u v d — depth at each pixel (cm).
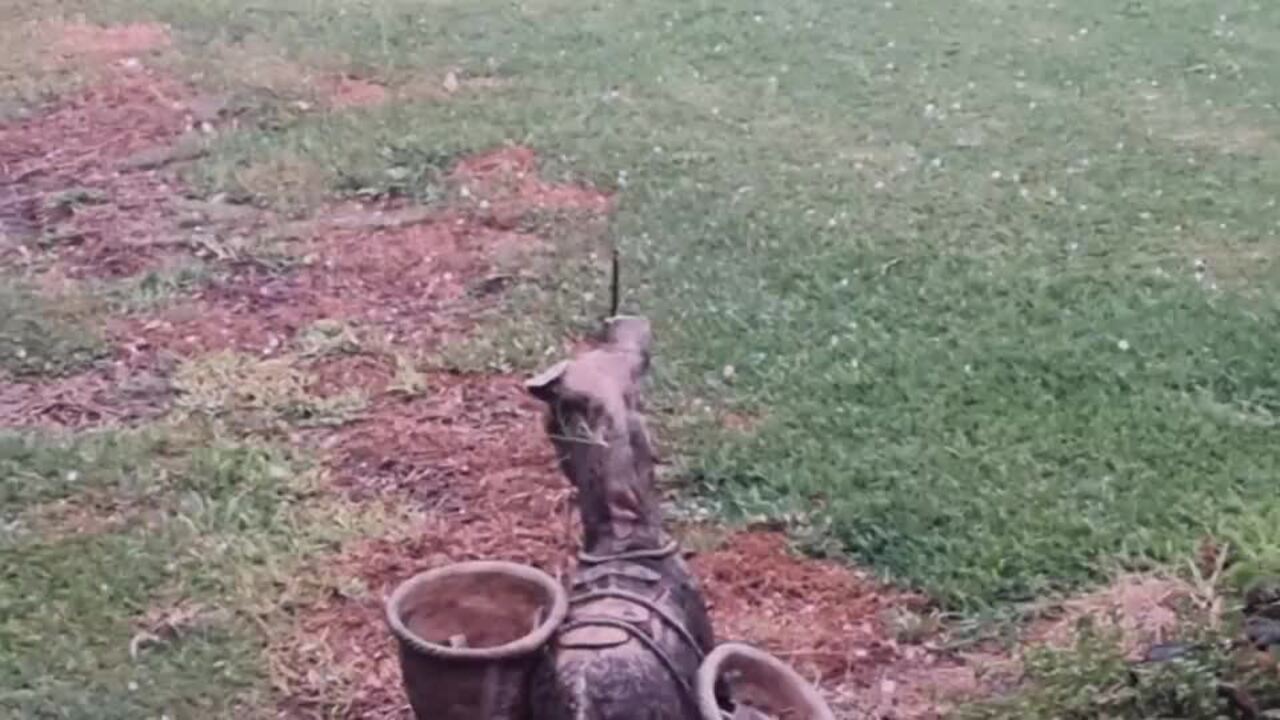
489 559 353
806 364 409
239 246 472
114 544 354
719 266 450
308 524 362
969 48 652
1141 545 349
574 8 707
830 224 478
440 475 378
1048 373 405
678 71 621
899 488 366
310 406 399
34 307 436
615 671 264
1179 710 307
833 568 350
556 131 555
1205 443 379
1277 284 445
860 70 623
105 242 479
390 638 334
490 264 459
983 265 453
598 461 276
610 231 475
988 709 313
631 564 274
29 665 324
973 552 349
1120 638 319
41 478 373
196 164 533
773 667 273
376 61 632
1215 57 641
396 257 467
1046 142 551
